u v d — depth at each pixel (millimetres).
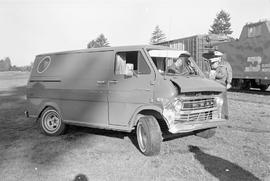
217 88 5500
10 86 25203
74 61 6637
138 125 5422
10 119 9203
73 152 5496
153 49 5746
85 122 6277
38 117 7191
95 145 5949
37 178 4297
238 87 17328
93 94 6090
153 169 4559
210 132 6195
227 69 8914
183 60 6391
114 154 5328
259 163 4738
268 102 11914
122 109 5629
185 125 5082
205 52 17656
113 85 5777
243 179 4129
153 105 5156
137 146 5812
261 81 15531
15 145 6066
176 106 5031
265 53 14539
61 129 6773
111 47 6066
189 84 5086
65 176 4355
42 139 6582
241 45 16094
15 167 4750
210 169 4516
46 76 7066
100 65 6129
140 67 5570
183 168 4578
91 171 4527
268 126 7438
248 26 15742
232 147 5641
